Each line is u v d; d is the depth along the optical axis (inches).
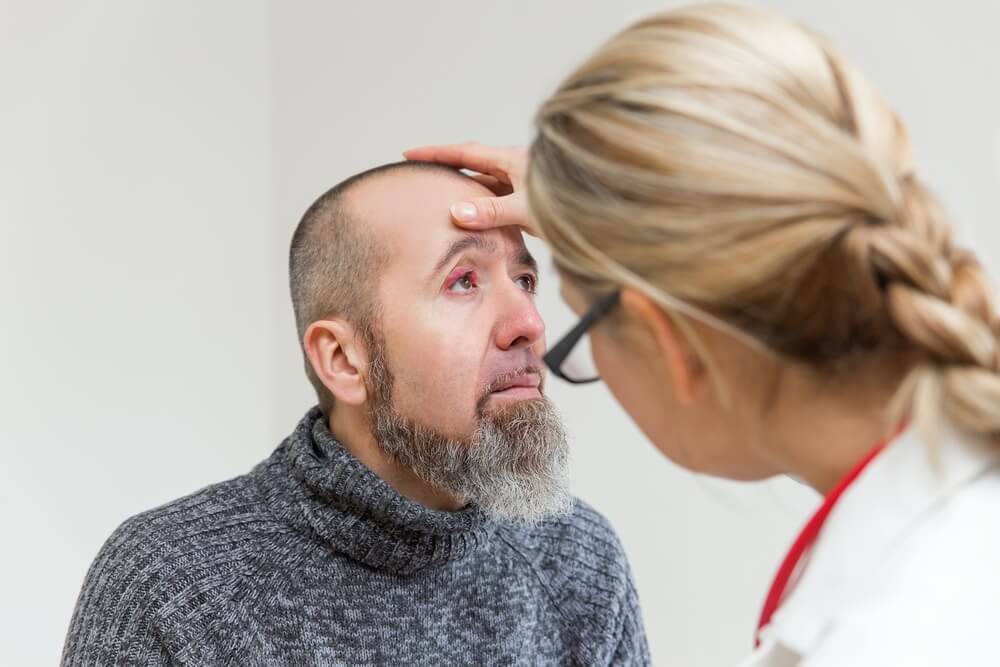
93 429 63.1
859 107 23.1
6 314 57.6
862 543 22.9
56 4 60.6
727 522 66.9
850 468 24.9
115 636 41.4
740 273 22.5
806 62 23.3
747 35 23.6
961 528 22.4
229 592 41.5
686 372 25.2
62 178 60.9
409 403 42.9
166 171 68.4
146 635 41.0
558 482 44.0
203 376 71.8
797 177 22.1
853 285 22.2
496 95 73.5
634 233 23.5
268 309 77.8
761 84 22.9
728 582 66.9
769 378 24.4
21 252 58.5
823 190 22.0
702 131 22.9
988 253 55.8
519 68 72.6
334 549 42.9
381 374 43.2
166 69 68.3
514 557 46.8
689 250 22.8
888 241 21.8
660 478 69.4
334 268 44.3
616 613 48.1
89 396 62.7
